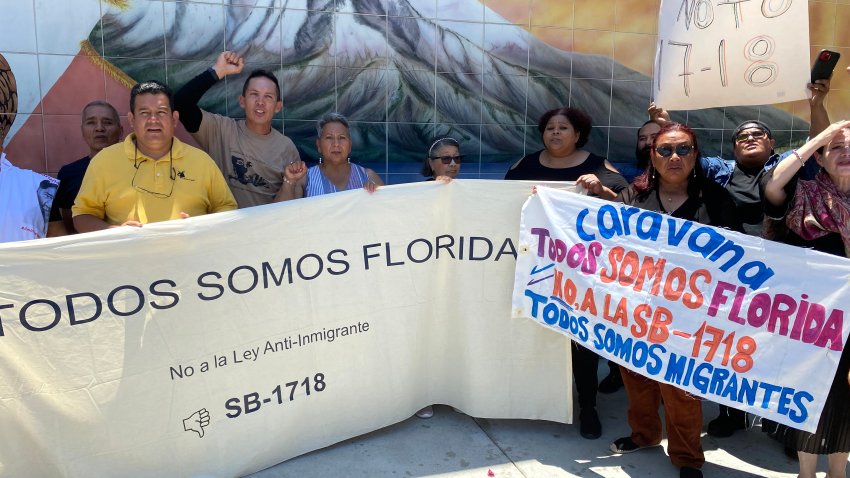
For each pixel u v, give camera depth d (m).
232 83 4.22
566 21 4.75
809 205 2.81
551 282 3.30
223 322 2.95
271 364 3.08
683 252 2.99
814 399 2.76
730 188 3.81
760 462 3.32
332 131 3.63
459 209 3.43
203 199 3.20
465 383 3.59
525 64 4.74
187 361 2.88
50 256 2.59
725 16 3.64
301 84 4.35
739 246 2.88
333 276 3.20
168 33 4.06
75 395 2.68
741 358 2.89
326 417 3.28
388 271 3.35
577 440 3.50
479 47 4.63
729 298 2.91
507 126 4.79
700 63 3.73
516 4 4.64
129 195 3.03
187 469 2.93
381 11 4.41
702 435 3.61
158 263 2.79
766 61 3.60
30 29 3.84
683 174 3.05
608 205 3.14
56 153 4.00
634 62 4.94
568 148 3.98
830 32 5.20
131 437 2.80
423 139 4.65
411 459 3.25
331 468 3.16
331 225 3.17
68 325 2.65
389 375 3.42
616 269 3.13
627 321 3.10
